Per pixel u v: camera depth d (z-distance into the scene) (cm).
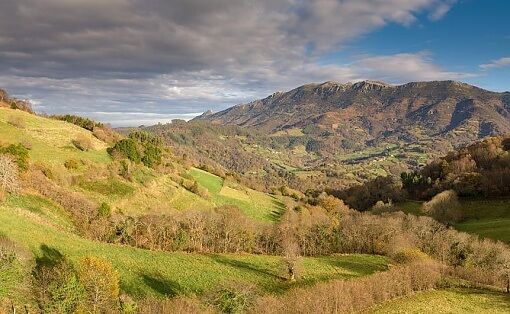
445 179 15100
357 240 8588
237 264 6303
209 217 7425
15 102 13388
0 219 4650
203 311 3650
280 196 16650
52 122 11469
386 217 9750
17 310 2816
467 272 6981
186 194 10556
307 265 6731
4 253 3150
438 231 8662
